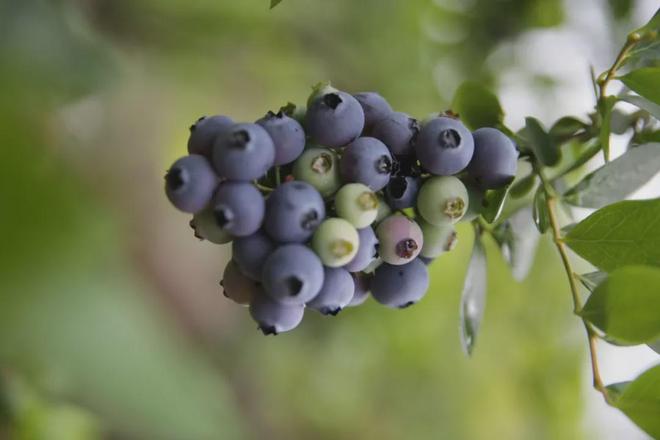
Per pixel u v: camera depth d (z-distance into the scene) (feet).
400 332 4.40
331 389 4.91
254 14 3.65
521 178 1.84
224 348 5.04
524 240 1.87
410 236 1.66
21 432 2.11
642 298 1.63
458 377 4.58
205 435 2.47
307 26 3.64
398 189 1.66
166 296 4.76
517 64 2.84
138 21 3.56
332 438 5.06
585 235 1.70
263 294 1.63
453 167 1.65
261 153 1.59
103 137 4.26
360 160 1.62
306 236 1.60
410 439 4.94
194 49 3.75
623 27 2.25
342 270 1.63
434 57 3.19
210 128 1.61
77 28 2.03
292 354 4.88
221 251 5.34
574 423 4.30
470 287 1.78
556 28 2.63
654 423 1.66
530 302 4.00
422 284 1.70
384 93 3.50
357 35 3.53
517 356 4.21
